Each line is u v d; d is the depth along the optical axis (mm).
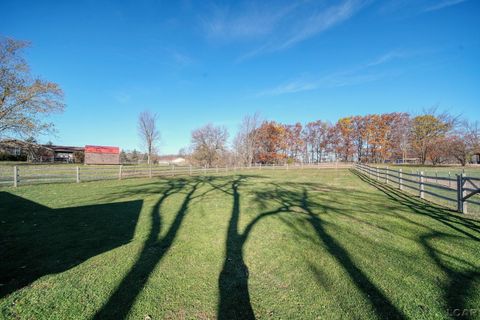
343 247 4453
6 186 12328
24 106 19812
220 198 9609
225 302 2852
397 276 3383
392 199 9266
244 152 48344
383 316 2582
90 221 6188
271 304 2807
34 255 4117
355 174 24172
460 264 3721
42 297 2938
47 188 12000
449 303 2783
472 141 38688
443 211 7117
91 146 51938
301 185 14195
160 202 8727
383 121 55000
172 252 4281
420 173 9742
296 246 4531
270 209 7605
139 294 3008
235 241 4824
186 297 2951
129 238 4973
